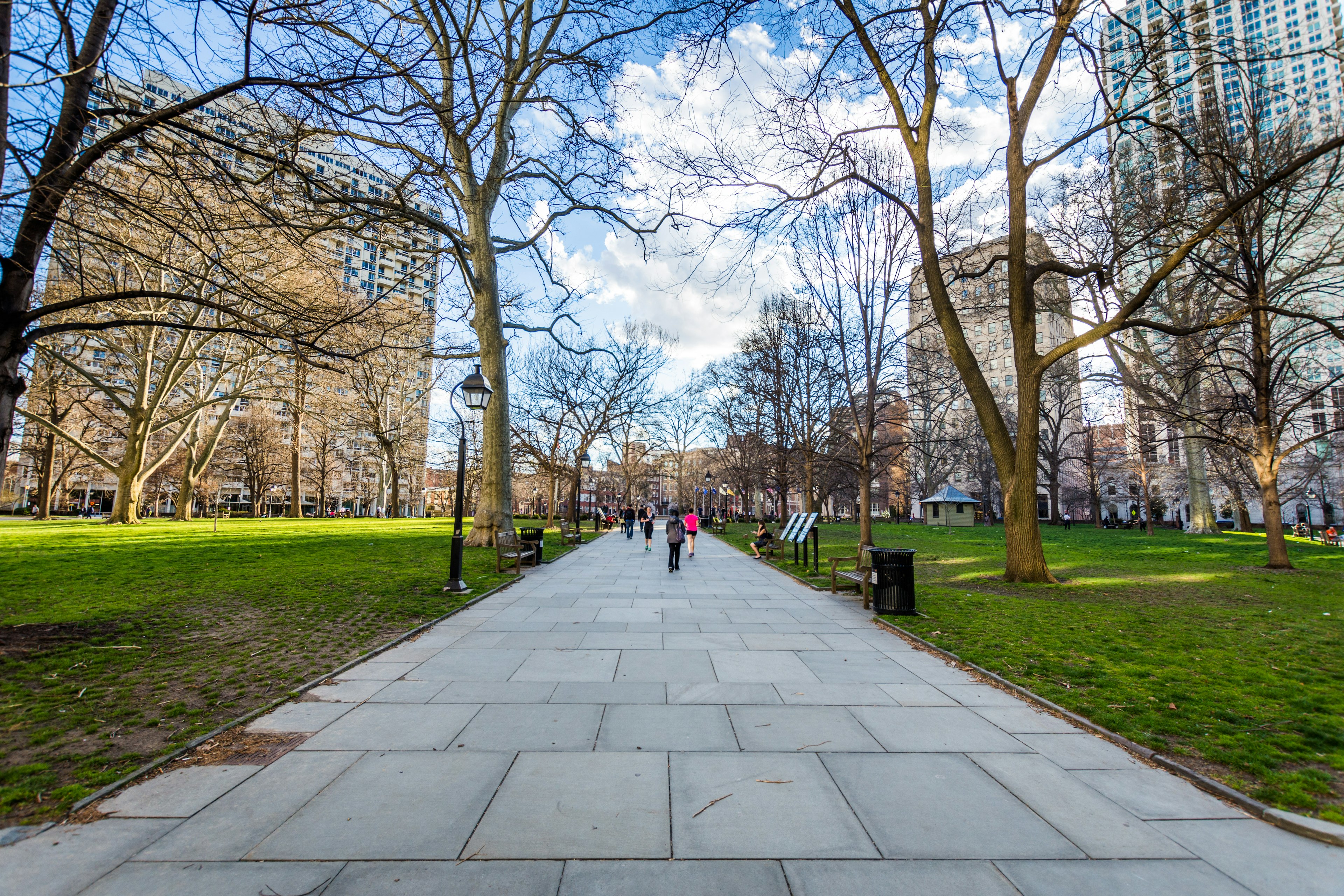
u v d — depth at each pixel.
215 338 29.97
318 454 61.53
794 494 86.81
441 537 24.05
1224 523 48.25
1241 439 20.42
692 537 19.95
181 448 52.62
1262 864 2.77
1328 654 6.69
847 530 42.56
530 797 3.31
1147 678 5.75
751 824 3.05
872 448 19.28
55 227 7.87
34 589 9.70
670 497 103.69
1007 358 65.75
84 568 12.23
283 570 12.80
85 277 9.06
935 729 4.45
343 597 9.69
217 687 5.20
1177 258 9.98
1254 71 15.30
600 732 4.30
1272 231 16.70
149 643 6.63
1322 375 26.50
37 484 65.38
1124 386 25.16
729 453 46.72
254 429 54.53
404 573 12.66
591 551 22.28
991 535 33.88
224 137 7.39
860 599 10.80
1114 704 5.02
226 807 3.17
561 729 4.36
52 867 2.62
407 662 6.19
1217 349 17.08
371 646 6.75
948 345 13.26
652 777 3.58
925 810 3.23
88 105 7.35
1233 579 13.68
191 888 2.49
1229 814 3.25
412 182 10.75
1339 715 4.76
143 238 14.16
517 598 10.48
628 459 49.44
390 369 35.84
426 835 2.91
